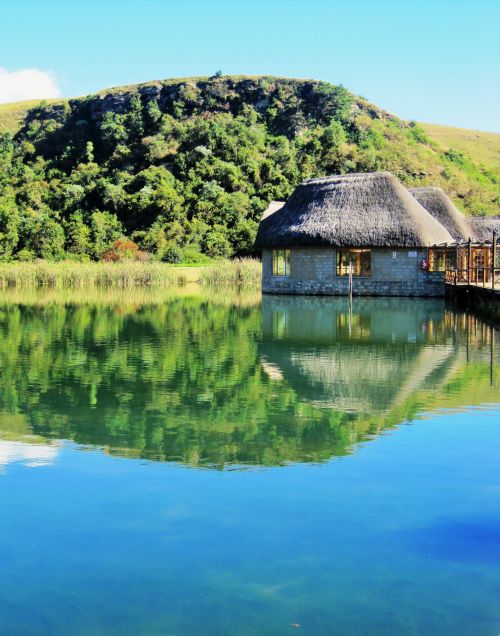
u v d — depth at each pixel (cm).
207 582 505
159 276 4644
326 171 7450
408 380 1191
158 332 1933
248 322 2192
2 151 9944
